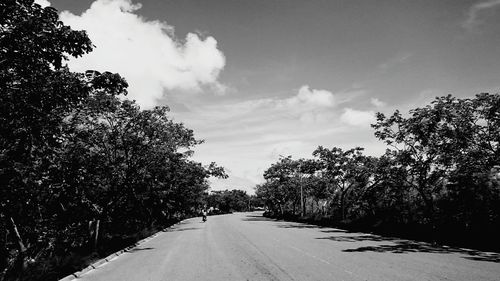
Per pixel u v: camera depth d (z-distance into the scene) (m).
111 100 16.19
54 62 8.09
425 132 19.25
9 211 9.95
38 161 10.55
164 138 19.84
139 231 26.22
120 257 15.34
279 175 50.81
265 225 35.72
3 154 8.93
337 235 22.27
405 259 11.56
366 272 9.27
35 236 12.47
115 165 17.77
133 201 24.83
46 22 7.57
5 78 7.73
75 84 8.70
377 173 24.45
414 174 20.92
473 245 14.77
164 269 11.12
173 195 37.25
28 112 8.26
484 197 15.80
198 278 9.24
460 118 17.78
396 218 23.06
